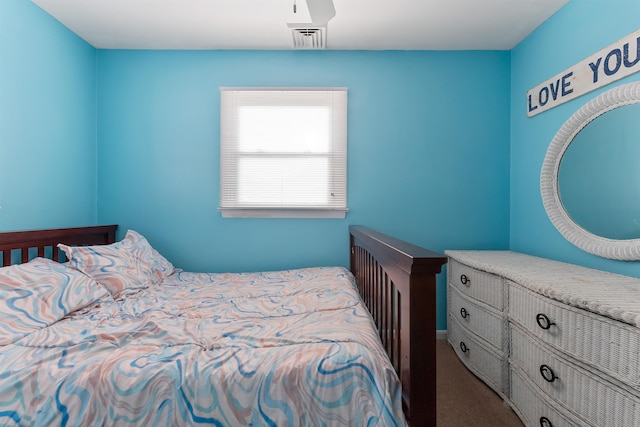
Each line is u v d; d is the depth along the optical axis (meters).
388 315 1.21
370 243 1.50
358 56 2.38
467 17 1.96
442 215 2.40
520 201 2.27
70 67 2.11
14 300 1.22
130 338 1.12
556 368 1.25
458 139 2.39
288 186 2.37
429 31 2.12
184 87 2.38
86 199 2.27
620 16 1.48
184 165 2.39
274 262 2.43
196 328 1.22
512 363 1.55
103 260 1.76
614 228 1.52
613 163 1.53
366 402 0.88
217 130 2.39
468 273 1.97
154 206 2.39
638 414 0.93
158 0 1.80
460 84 2.38
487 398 1.65
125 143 2.38
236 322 1.29
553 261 1.87
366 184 2.40
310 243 2.42
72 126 2.13
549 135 1.97
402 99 2.39
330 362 0.93
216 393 0.90
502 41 2.26
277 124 2.36
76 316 1.35
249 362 0.95
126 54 2.36
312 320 1.27
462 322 2.05
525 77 2.20
